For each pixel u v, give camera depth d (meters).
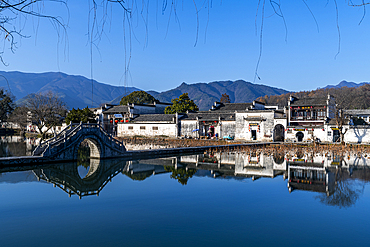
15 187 18.06
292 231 11.20
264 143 47.84
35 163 25.48
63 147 27.39
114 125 71.56
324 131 49.56
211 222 12.16
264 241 10.27
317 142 45.97
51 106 55.41
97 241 10.12
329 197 15.96
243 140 56.00
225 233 10.97
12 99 72.31
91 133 29.64
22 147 47.47
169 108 81.50
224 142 50.84
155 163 29.59
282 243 10.16
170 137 62.81
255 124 55.00
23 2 3.25
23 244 9.88
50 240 10.23
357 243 10.12
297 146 44.34
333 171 24.14
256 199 15.62
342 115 49.75
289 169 25.47
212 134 61.66
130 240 10.30
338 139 49.59
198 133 60.78
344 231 11.16
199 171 24.72
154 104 79.25
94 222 12.01
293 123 53.44
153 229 11.30
